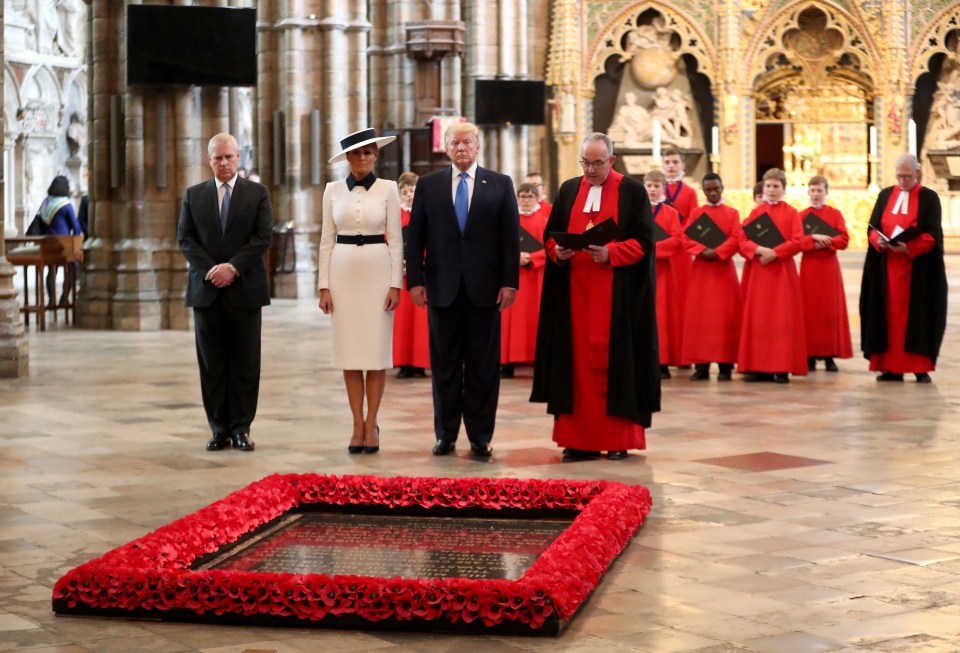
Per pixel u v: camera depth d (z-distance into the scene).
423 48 24.92
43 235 18.47
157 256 17.56
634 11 30.86
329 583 5.05
